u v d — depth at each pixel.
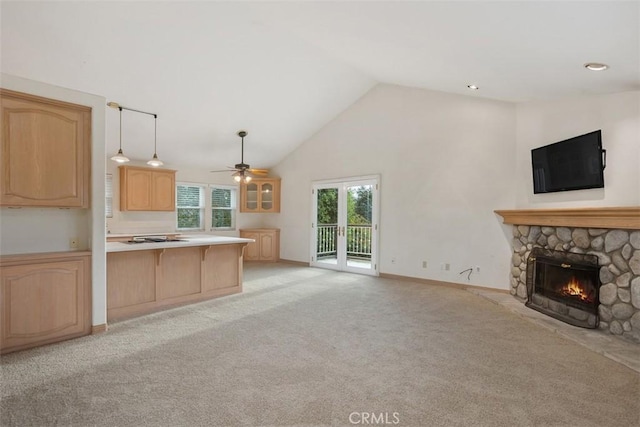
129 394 2.25
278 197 8.41
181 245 4.28
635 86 3.34
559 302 3.88
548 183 4.27
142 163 7.05
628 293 3.22
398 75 5.14
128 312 3.97
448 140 5.58
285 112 6.53
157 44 4.29
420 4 2.49
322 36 4.05
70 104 3.18
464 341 3.23
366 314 4.06
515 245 4.90
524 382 2.45
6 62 3.90
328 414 2.05
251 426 1.93
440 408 2.12
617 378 2.51
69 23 3.70
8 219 3.07
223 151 7.38
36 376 2.48
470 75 4.02
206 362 2.74
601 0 1.91
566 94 3.98
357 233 6.87
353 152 6.90
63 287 3.15
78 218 3.40
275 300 4.69
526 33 2.54
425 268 5.85
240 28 4.30
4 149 2.85
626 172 3.48
